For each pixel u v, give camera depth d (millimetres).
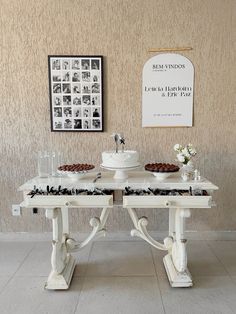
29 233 2832
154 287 2074
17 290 2047
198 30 2566
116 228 2822
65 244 2225
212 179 2740
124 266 2369
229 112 2660
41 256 2535
